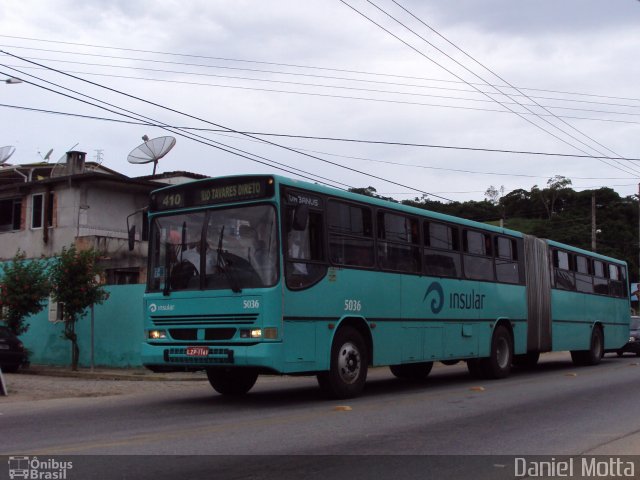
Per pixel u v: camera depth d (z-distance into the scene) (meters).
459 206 55.56
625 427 9.24
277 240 10.47
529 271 18.17
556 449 7.74
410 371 16.86
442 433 8.62
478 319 15.66
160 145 28.58
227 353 10.33
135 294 19.56
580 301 20.95
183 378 17.05
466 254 15.52
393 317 12.89
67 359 20.77
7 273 20.02
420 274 13.80
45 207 28.27
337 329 11.55
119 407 11.05
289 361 10.41
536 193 72.69
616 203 62.50
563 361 24.66
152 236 11.73
